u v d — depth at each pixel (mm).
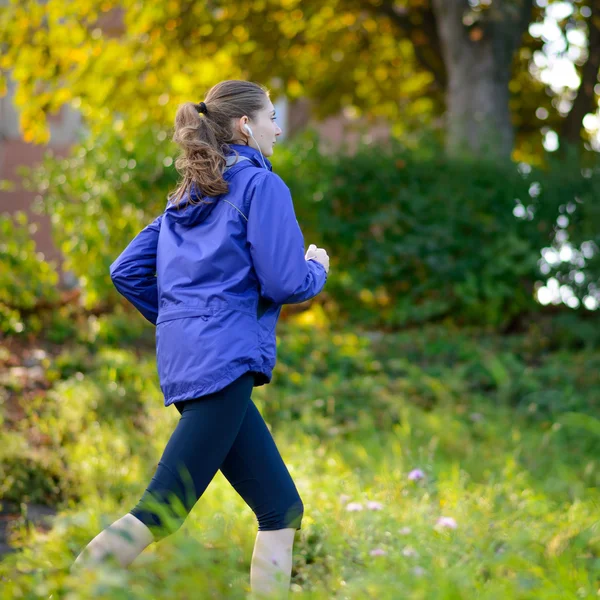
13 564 3533
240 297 3121
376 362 8586
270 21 13633
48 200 9531
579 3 13484
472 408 7504
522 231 10727
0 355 7883
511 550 3584
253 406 3367
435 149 11078
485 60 12070
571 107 13906
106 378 7145
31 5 11922
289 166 10531
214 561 3301
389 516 4137
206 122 3326
